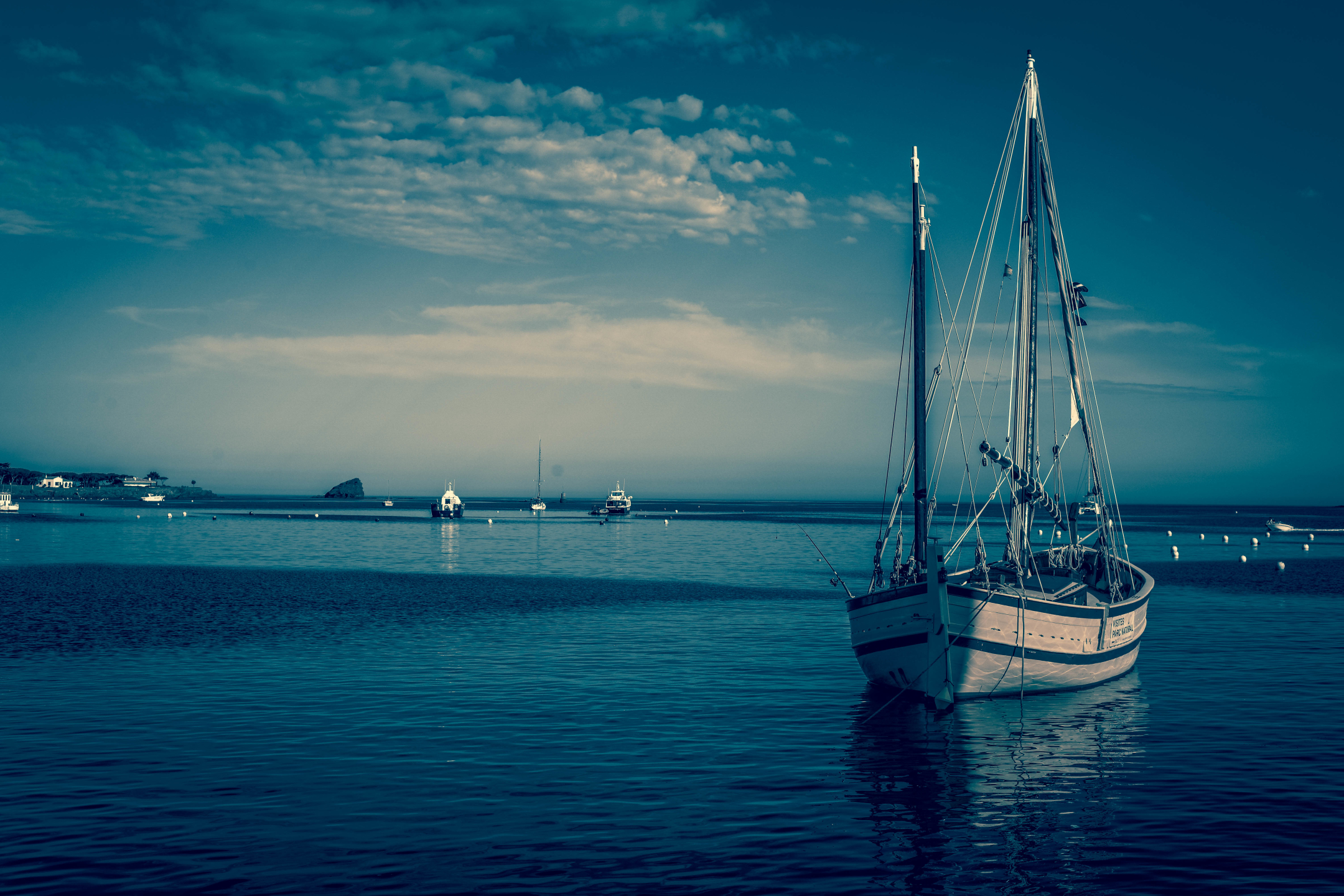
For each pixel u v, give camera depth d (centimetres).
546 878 1623
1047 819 1950
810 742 2545
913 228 3144
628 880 1620
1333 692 3203
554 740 2538
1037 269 3312
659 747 2480
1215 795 2100
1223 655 3947
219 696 3014
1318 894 1583
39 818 1880
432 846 1762
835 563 9438
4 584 6694
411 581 7269
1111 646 3203
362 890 1561
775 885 1612
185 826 1847
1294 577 7881
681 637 4409
